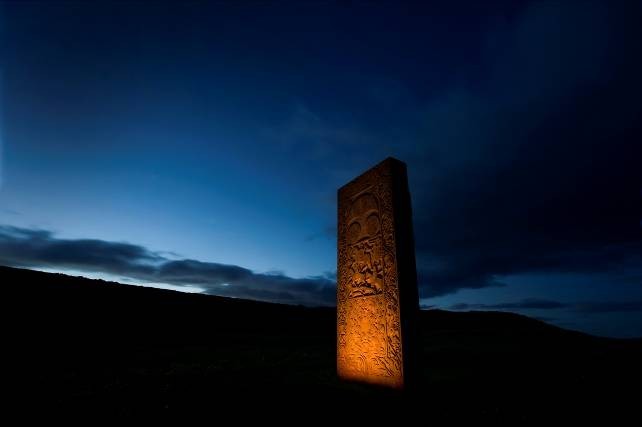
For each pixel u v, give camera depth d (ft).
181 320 43.93
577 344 32.04
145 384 15.47
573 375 16.87
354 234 18.76
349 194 19.74
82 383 15.53
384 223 16.63
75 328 33.19
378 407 12.14
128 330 35.99
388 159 17.13
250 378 17.20
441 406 12.14
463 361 23.06
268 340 36.32
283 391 14.48
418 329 15.11
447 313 63.21
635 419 10.23
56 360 21.47
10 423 10.14
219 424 10.33
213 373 18.35
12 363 19.85
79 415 10.98
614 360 21.20
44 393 13.61
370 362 16.10
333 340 38.55
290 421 10.65
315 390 14.78
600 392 13.24
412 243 16.24
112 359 22.63
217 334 38.91
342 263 19.45
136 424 10.26
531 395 13.23
